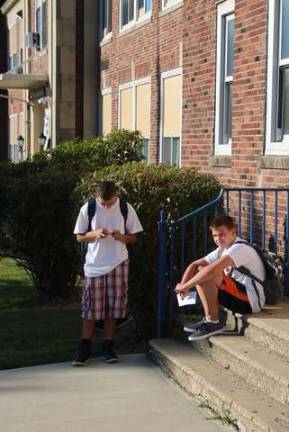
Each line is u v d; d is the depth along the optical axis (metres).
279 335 5.87
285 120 8.34
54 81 20.44
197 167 10.82
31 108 26.92
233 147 9.38
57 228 10.50
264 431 4.81
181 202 7.70
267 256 7.18
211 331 6.59
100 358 7.30
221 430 5.18
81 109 20.31
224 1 9.86
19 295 11.72
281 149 8.25
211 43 10.27
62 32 20.11
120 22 17.23
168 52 13.69
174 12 13.32
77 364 6.99
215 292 6.55
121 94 17.27
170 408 5.69
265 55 8.51
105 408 5.71
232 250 6.54
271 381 5.39
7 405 5.82
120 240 7.03
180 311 7.55
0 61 34.69
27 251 10.84
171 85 13.62
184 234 7.69
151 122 14.62
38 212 10.36
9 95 34.12
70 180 10.46
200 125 10.72
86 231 7.11
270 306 6.94
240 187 8.41
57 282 10.96
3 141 37.28
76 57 20.23
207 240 7.83
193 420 5.40
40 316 9.97
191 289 6.79
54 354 7.67
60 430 5.25
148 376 6.62
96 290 7.03
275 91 8.43
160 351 6.91
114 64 17.88
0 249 10.93
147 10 15.23
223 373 6.06
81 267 9.58
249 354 5.95
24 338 8.51
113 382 6.43
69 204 10.24
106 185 7.00
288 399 5.16
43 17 23.61
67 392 6.15
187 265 7.80
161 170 7.96
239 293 6.60
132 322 8.22
